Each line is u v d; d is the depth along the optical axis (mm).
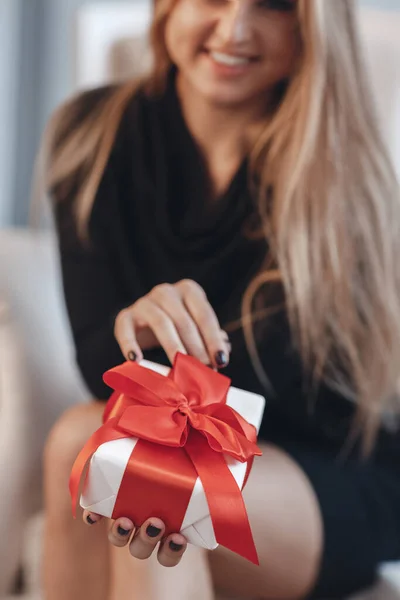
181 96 1107
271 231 1045
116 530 670
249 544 664
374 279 1086
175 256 1089
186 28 1008
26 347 1191
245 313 1021
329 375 1088
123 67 1513
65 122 1199
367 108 1074
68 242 1114
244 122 1069
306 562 955
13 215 1783
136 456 678
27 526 1129
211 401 735
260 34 993
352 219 1064
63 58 1748
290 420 1086
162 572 812
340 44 1021
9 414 1122
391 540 1033
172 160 1102
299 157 1017
